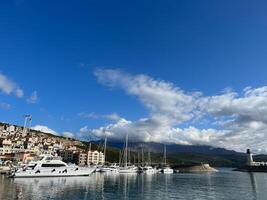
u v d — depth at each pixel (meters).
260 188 97.12
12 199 59.25
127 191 80.75
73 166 123.50
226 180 143.88
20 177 110.12
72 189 80.19
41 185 87.06
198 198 70.19
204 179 150.00
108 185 95.88
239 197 73.00
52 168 117.06
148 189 87.56
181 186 101.19
